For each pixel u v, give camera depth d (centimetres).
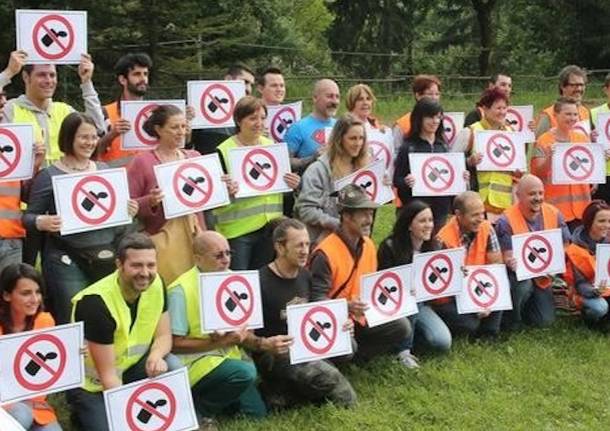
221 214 1043
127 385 795
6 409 766
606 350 1099
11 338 765
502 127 1273
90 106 1084
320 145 1170
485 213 1188
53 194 912
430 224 1038
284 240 918
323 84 1171
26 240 972
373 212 1000
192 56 3062
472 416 919
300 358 903
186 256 965
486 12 4953
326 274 968
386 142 1191
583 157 1252
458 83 3825
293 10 5469
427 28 6256
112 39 2888
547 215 1161
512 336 1137
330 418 901
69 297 907
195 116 1130
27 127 948
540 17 5162
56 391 779
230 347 899
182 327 872
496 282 1102
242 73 1225
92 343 816
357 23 4975
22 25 1018
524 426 904
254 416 908
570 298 1175
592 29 5047
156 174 953
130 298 832
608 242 1161
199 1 3025
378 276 988
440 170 1170
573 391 980
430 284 1055
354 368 1012
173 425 806
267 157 1045
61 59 1041
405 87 3722
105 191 912
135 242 814
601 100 3303
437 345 1059
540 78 3791
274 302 925
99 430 817
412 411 928
